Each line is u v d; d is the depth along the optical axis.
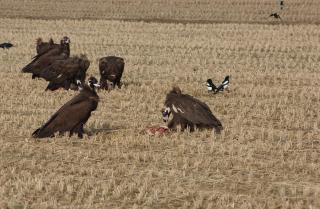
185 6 60.72
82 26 49.50
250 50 39.12
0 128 19.09
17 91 25.12
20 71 30.22
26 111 21.64
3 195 13.38
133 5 61.34
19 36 44.28
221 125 18.95
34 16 56.84
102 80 25.77
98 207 12.85
